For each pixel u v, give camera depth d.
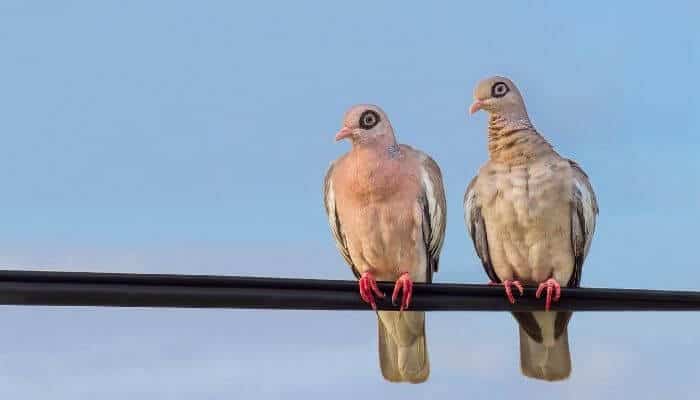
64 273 9.77
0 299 9.66
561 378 14.33
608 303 11.52
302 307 10.62
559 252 14.16
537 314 14.03
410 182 14.13
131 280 9.95
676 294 11.27
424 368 14.81
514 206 13.92
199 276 10.16
